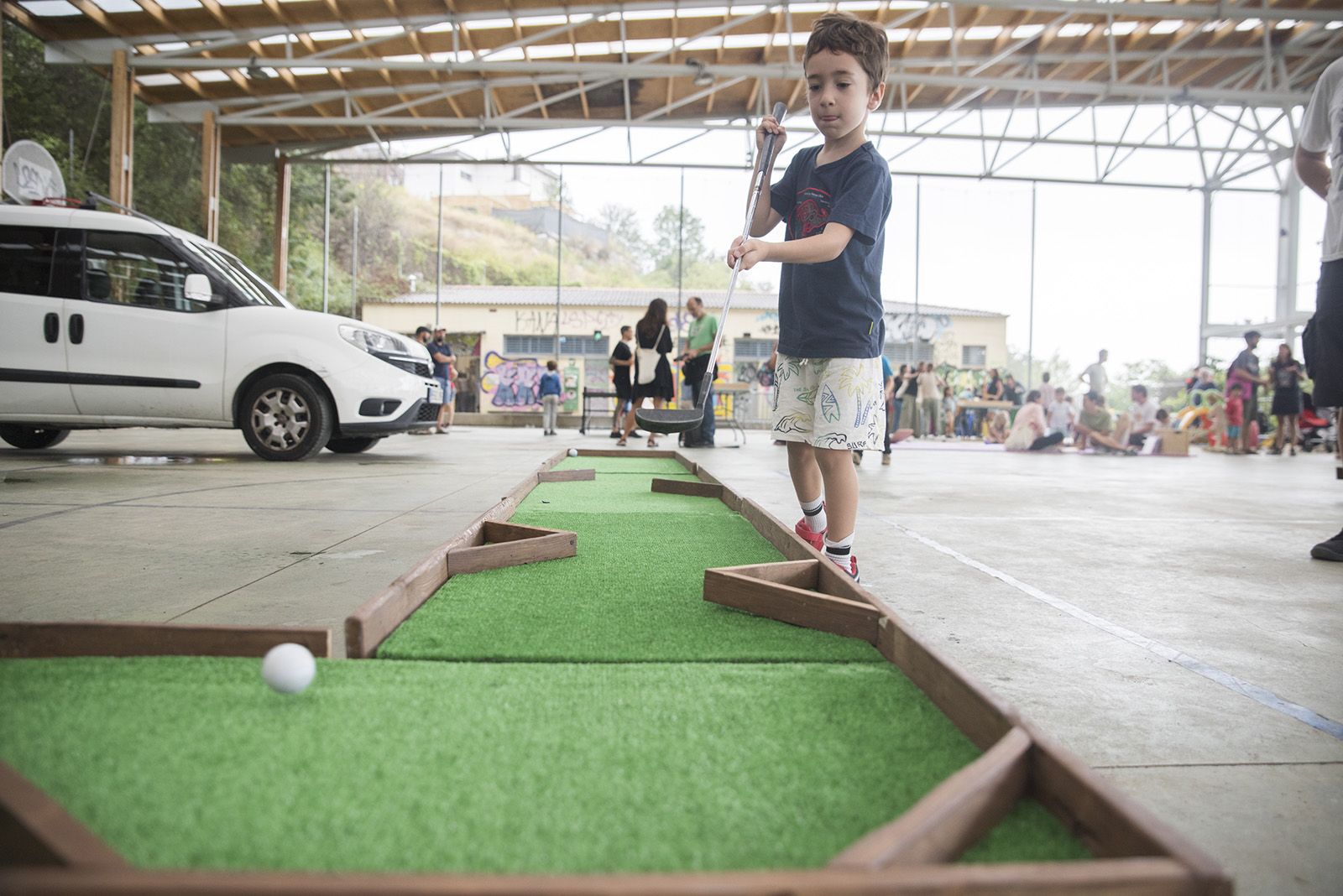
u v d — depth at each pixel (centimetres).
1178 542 275
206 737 89
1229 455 999
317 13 891
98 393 454
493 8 890
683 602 158
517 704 102
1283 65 1088
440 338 1068
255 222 1639
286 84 1084
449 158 1247
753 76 1004
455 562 175
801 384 198
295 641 116
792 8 962
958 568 221
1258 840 84
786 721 99
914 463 685
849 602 135
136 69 936
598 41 1031
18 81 1151
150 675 107
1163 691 128
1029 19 1000
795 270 196
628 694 107
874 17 989
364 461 504
